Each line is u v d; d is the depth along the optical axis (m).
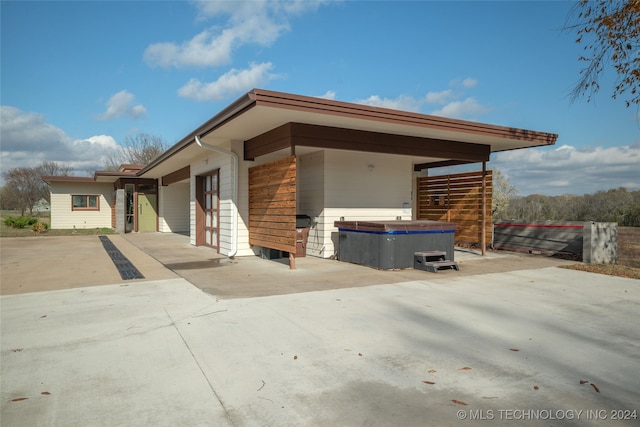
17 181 43.31
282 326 4.65
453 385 3.21
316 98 7.21
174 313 5.18
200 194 14.41
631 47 7.62
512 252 12.08
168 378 3.32
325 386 3.18
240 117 7.77
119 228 21.69
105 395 3.04
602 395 3.06
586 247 9.76
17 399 2.98
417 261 8.74
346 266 9.21
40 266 9.46
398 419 2.70
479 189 12.39
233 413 2.78
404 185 11.92
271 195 9.55
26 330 4.54
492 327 4.68
